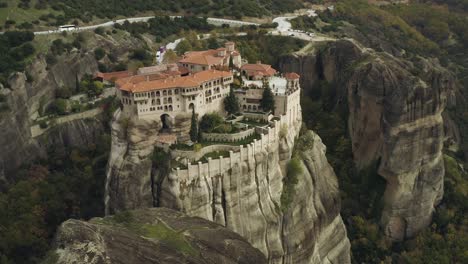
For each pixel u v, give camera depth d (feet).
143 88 358.64
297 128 443.32
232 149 356.38
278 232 375.25
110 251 263.29
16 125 454.40
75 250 261.85
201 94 383.45
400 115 469.98
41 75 508.12
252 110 420.77
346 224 481.87
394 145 476.54
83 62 563.48
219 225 319.47
